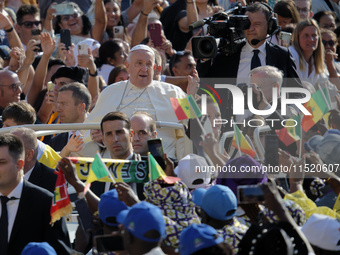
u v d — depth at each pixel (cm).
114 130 1997
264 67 2145
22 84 3050
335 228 1523
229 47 2416
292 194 1809
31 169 2078
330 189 1939
